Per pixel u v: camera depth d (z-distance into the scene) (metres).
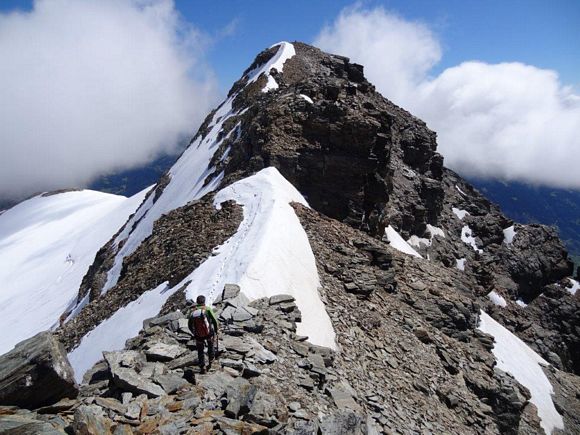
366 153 45.94
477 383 28.62
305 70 96.31
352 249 35.62
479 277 84.25
